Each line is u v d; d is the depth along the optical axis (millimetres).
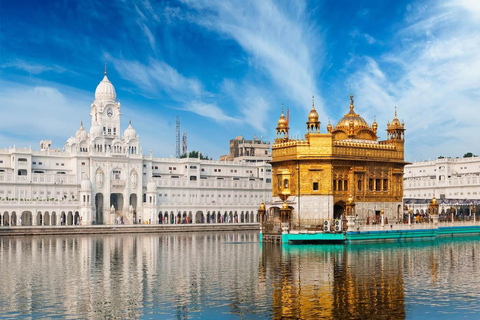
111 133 184750
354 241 87375
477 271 57188
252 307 40938
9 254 78562
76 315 39125
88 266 63594
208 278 53344
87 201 156250
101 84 188375
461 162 189375
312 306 41094
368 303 41969
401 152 103375
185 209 176375
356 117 107438
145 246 92688
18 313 39719
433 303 42000
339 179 95312
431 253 73875
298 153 94688
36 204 148875
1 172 156125
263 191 194375
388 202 101375
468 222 107562
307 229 91312
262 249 81438
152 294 45812
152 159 183375
